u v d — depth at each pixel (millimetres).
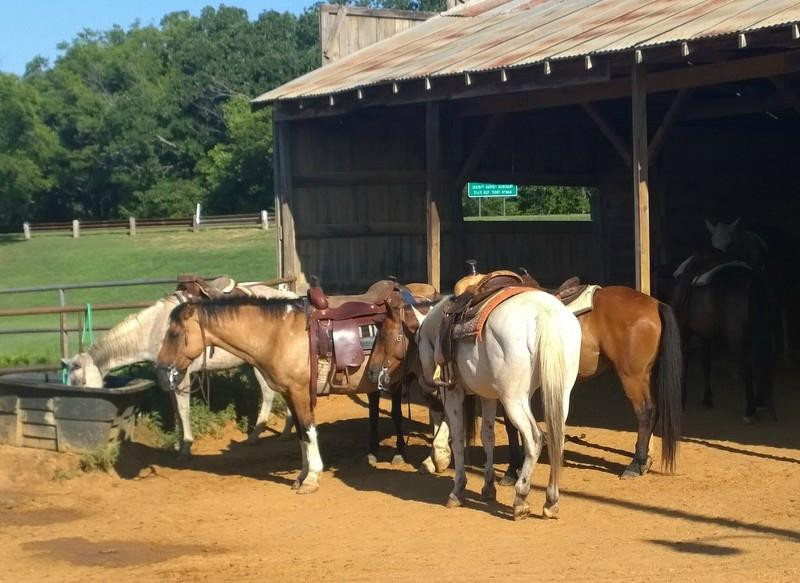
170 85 64312
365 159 14492
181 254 41531
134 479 8945
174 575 5887
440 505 7578
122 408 9445
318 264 14234
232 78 63344
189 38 68625
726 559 5812
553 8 14672
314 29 71750
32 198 61531
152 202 61094
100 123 61281
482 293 7023
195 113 64250
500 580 5496
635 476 8242
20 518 7648
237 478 8945
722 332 10383
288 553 6375
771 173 17344
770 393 10219
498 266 15625
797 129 17312
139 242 45250
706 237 16734
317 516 7418
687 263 10875
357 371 8430
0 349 20062
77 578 5902
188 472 9242
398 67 12867
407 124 14641
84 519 7598
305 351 8164
